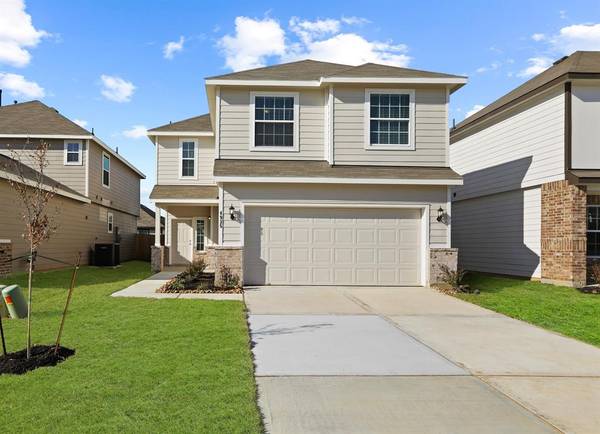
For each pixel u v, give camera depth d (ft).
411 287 40.11
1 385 14.21
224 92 42.55
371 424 12.25
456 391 14.87
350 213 40.57
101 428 11.31
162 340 19.89
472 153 57.77
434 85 42.19
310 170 40.22
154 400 13.14
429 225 40.37
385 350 19.76
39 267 51.42
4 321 23.44
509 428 12.16
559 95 41.88
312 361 17.88
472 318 27.32
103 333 21.08
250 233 39.99
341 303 31.63
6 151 62.23
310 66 48.47
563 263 41.19
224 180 38.19
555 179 42.29
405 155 42.19
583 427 12.29
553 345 21.13
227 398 13.37
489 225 53.88
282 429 11.84
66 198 58.18
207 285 38.93
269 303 31.12
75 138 64.39
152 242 88.07
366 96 42.01
